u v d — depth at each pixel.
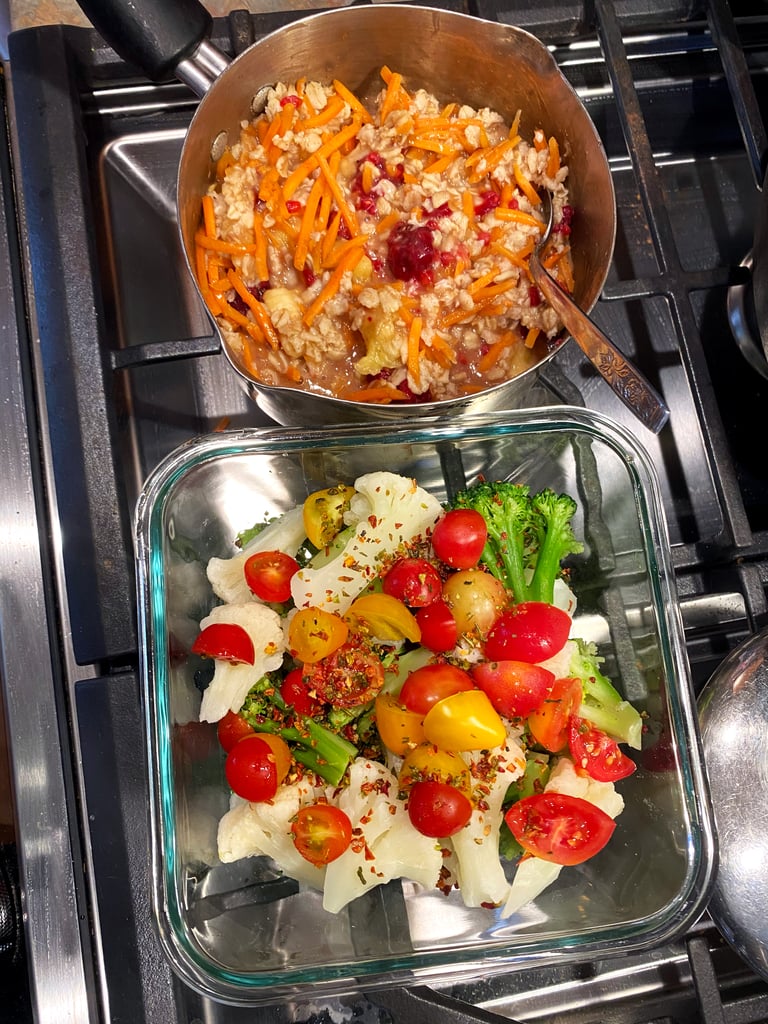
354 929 0.32
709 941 0.36
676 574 0.36
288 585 0.32
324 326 0.33
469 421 0.32
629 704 0.33
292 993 0.30
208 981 0.30
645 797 0.33
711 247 0.42
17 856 0.35
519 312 0.34
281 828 0.31
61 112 0.36
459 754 0.31
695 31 0.40
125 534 0.34
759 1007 0.33
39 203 0.36
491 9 0.38
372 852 0.30
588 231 0.34
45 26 0.37
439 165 0.34
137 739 0.33
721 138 0.43
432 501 0.33
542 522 0.34
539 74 0.33
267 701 0.32
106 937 0.32
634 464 0.33
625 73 0.36
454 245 0.33
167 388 0.39
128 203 0.40
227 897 0.32
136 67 0.33
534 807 0.30
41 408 0.38
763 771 0.33
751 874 0.33
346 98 0.34
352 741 0.32
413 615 0.32
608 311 0.40
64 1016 0.33
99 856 0.32
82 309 0.35
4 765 0.37
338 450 0.33
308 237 0.33
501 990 0.35
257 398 0.34
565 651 0.32
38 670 0.35
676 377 0.40
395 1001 0.32
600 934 0.31
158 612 0.31
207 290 0.33
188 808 0.32
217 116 0.33
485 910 0.32
